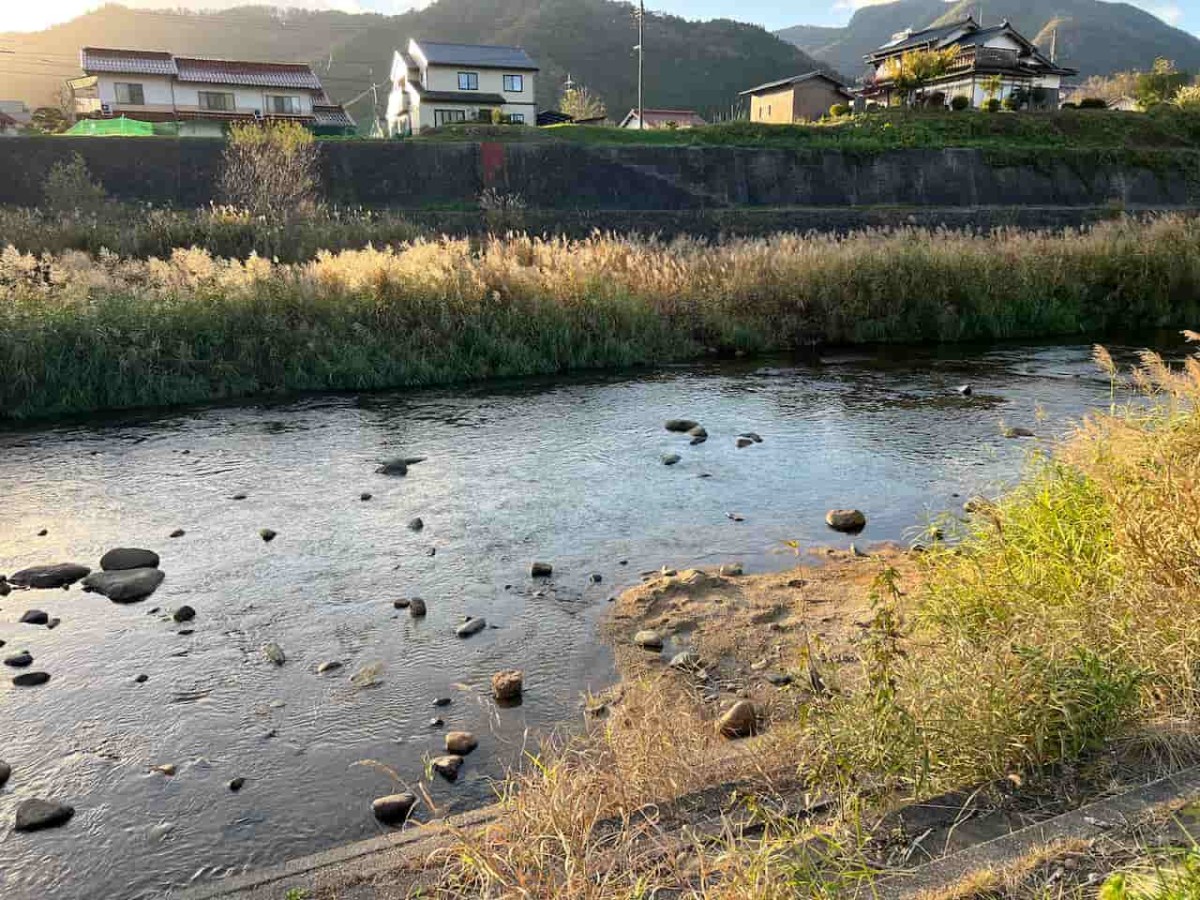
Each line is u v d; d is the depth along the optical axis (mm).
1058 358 14383
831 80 53188
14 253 13242
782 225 30672
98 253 19062
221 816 3576
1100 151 38281
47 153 28406
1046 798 2740
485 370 13211
